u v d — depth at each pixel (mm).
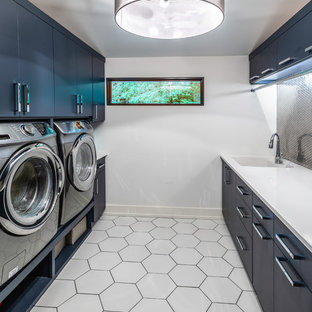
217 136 3367
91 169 2758
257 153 3322
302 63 1826
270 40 2369
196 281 2100
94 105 3027
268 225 1521
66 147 2234
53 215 2008
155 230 3049
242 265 2312
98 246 2652
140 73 3373
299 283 1095
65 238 2562
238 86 3277
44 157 1810
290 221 1174
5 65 1512
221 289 2000
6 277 1483
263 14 2021
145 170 3514
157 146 3467
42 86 1906
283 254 1294
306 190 1673
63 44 2229
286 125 2906
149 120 3445
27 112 1726
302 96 2488
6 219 1424
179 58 3314
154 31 1376
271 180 1946
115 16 1206
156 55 3246
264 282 1604
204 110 3355
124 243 2723
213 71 3291
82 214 2668
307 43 1646
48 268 2055
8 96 1543
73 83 2441
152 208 3545
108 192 3578
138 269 2264
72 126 2426
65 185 2232
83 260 2393
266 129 3287
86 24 2217
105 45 2826
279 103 3137
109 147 3529
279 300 1343
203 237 2863
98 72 3158
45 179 1936
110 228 3098
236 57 3250
